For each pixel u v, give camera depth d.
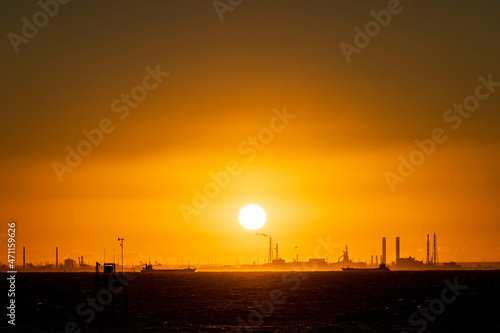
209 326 104.12
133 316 114.12
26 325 101.31
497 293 186.62
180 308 140.50
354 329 99.25
